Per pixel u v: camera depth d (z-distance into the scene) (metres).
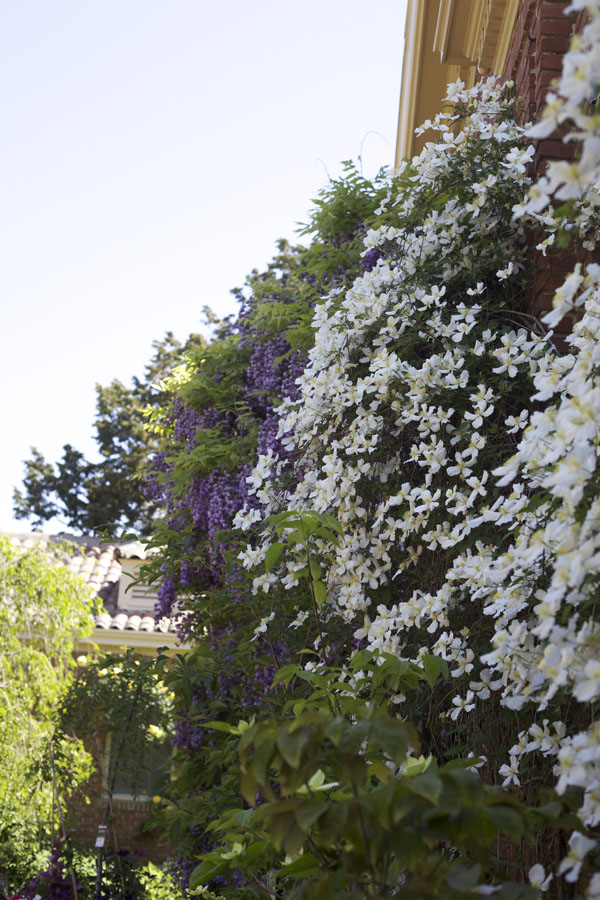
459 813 1.52
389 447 3.44
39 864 8.40
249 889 2.75
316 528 2.90
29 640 9.47
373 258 4.21
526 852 2.40
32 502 22.30
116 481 21.64
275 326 5.41
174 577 5.47
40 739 8.59
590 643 1.66
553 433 1.96
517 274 3.62
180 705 5.50
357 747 1.53
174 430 6.20
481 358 3.30
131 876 8.29
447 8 5.03
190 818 4.73
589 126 1.49
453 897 1.51
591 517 1.66
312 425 3.83
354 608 3.28
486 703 2.69
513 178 3.55
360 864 1.60
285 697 3.29
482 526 2.98
